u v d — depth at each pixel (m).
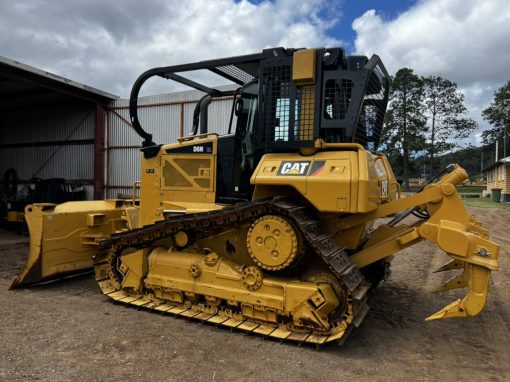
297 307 4.05
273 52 4.54
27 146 17.19
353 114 4.20
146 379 3.32
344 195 3.83
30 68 11.59
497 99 59.00
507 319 4.91
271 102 4.49
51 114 16.45
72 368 3.48
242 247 4.67
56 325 4.47
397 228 4.72
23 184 17.30
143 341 4.07
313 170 4.04
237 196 5.02
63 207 6.25
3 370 3.42
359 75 4.22
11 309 5.00
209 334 4.28
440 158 53.22
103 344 3.98
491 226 14.36
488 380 3.42
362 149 4.00
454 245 3.83
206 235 4.87
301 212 4.13
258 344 4.05
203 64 5.05
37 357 3.68
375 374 3.49
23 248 9.45
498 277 6.91
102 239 5.76
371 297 5.78
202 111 6.19
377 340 4.26
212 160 5.06
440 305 5.45
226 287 4.48
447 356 3.89
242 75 5.57
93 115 15.42
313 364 3.65
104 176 15.40
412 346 4.11
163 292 4.96
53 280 6.36
